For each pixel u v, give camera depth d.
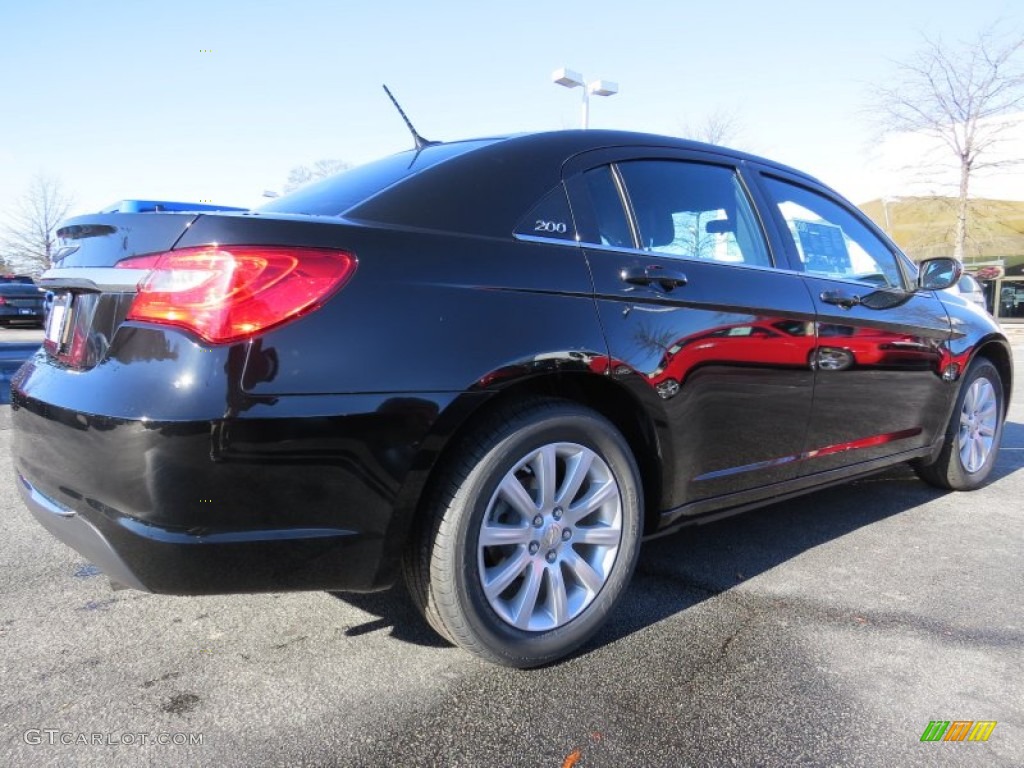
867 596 2.86
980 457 4.42
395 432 1.92
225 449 1.74
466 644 2.14
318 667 2.27
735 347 2.70
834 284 3.25
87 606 2.67
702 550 3.37
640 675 2.25
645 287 2.47
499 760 1.85
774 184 3.31
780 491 3.07
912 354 3.64
